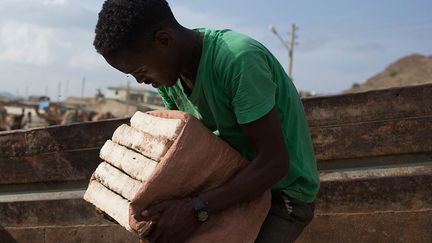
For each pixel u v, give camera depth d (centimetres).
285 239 212
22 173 403
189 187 193
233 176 197
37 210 382
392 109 358
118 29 185
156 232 186
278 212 211
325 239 342
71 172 393
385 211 335
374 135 361
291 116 211
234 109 193
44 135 395
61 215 378
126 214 198
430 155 359
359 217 338
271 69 204
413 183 331
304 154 214
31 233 384
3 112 3469
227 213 200
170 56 195
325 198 341
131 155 212
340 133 364
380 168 358
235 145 213
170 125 193
